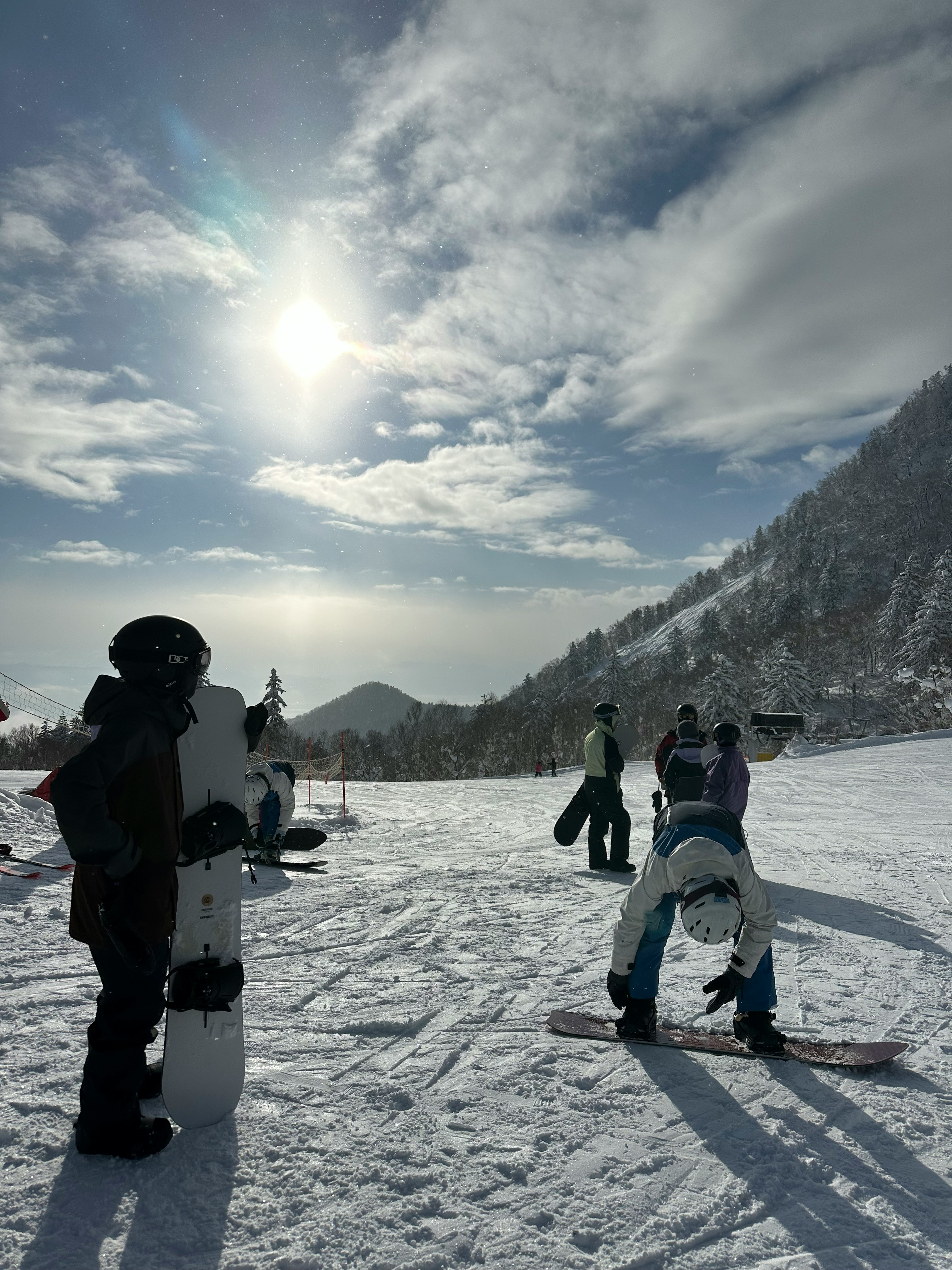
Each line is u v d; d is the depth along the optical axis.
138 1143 2.37
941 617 62.56
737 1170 2.37
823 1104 2.83
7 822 9.05
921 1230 2.10
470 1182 2.28
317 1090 2.88
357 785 27.03
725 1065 3.17
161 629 2.40
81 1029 3.41
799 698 65.62
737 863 3.05
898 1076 3.11
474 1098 2.83
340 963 4.58
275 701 61.31
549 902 6.48
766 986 3.33
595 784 8.24
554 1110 2.75
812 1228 2.09
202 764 2.56
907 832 11.81
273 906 6.16
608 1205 2.18
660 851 3.19
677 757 7.34
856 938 5.29
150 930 2.29
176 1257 1.92
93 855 2.12
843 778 21.80
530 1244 2.00
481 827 13.44
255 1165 2.35
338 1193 2.21
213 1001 2.48
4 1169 2.30
